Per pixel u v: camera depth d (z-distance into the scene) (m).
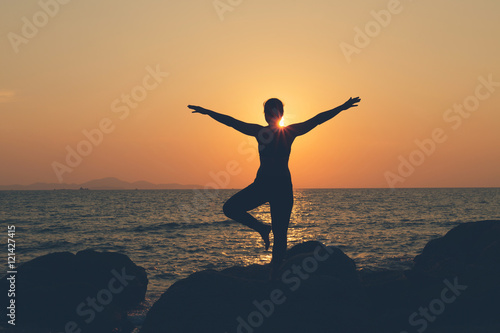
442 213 55.66
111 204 94.81
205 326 5.66
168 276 15.02
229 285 6.10
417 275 7.36
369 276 8.33
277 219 5.62
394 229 34.06
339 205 81.25
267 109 5.66
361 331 5.57
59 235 33.19
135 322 8.23
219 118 5.48
